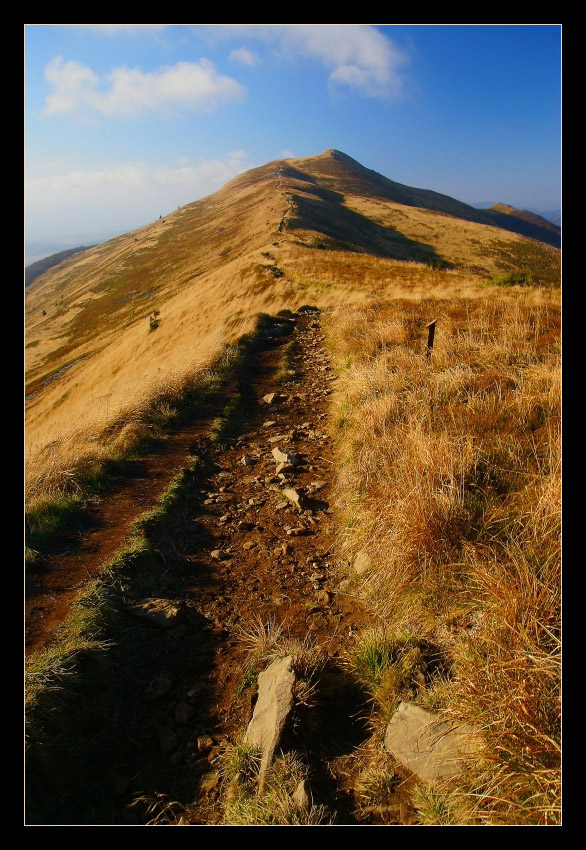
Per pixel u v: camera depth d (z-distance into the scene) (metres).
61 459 6.52
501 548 3.28
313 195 99.12
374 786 2.27
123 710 2.96
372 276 24.28
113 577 4.02
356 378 8.16
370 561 3.91
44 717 2.65
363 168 194.00
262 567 4.34
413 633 3.01
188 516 5.31
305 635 3.42
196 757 2.65
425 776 2.25
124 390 11.73
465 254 76.62
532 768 2.01
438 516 3.57
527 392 5.60
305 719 2.63
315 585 3.99
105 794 2.47
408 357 8.09
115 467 6.32
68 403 34.62
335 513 5.12
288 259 32.62
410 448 4.72
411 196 177.50
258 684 2.97
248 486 6.01
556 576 2.81
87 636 3.29
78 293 93.31
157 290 66.06
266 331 15.42
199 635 3.57
